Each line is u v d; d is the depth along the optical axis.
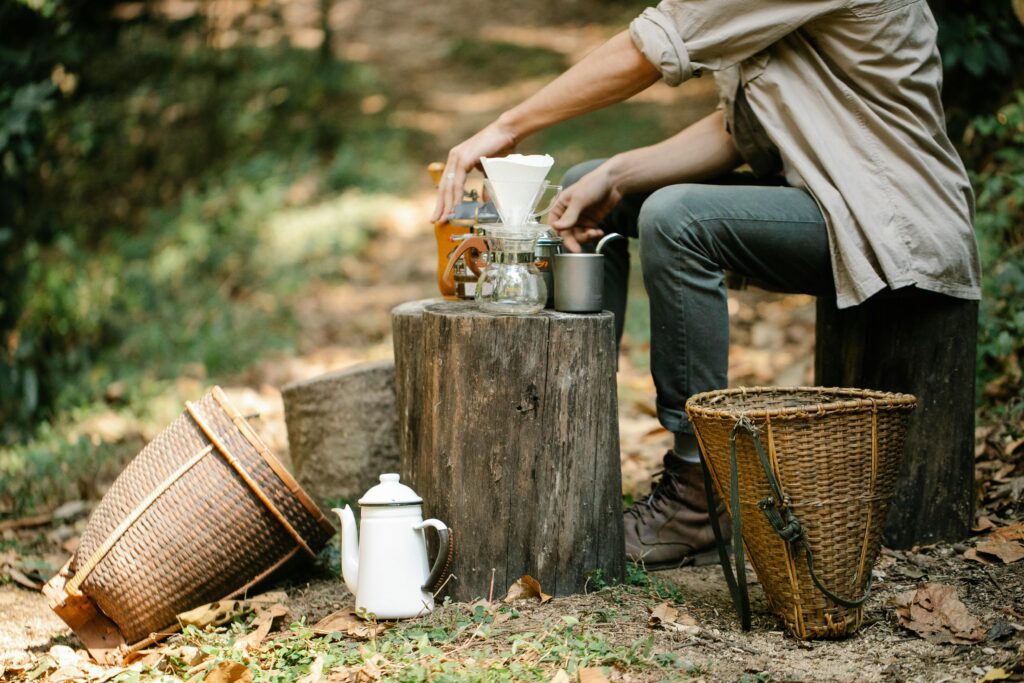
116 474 4.57
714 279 2.91
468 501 2.81
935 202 2.88
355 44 16.36
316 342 6.91
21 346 5.72
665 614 2.64
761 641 2.53
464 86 14.52
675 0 2.92
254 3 11.20
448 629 2.65
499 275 2.83
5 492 4.42
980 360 4.16
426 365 2.86
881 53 2.85
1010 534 2.98
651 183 3.32
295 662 2.54
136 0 7.25
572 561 2.83
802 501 2.42
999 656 2.33
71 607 2.91
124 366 6.45
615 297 3.46
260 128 11.09
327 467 3.76
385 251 8.84
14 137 5.46
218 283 8.08
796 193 2.93
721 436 2.48
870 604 2.70
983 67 4.39
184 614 2.90
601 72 3.01
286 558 3.08
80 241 8.25
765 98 2.96
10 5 5.62
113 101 9.17
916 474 3.07
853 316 3.22
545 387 2.78
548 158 2.82
